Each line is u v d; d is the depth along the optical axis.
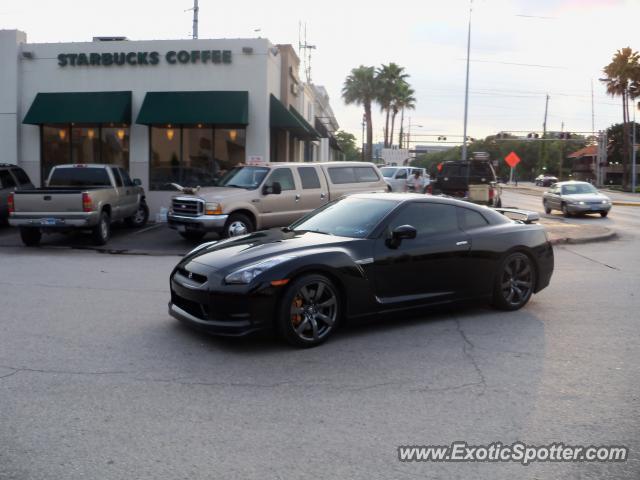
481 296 6.94
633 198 44.78
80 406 4.30
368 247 6.14
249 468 3.42
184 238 15.12
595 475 3.41
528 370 5.14
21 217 13.15
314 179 13.97
